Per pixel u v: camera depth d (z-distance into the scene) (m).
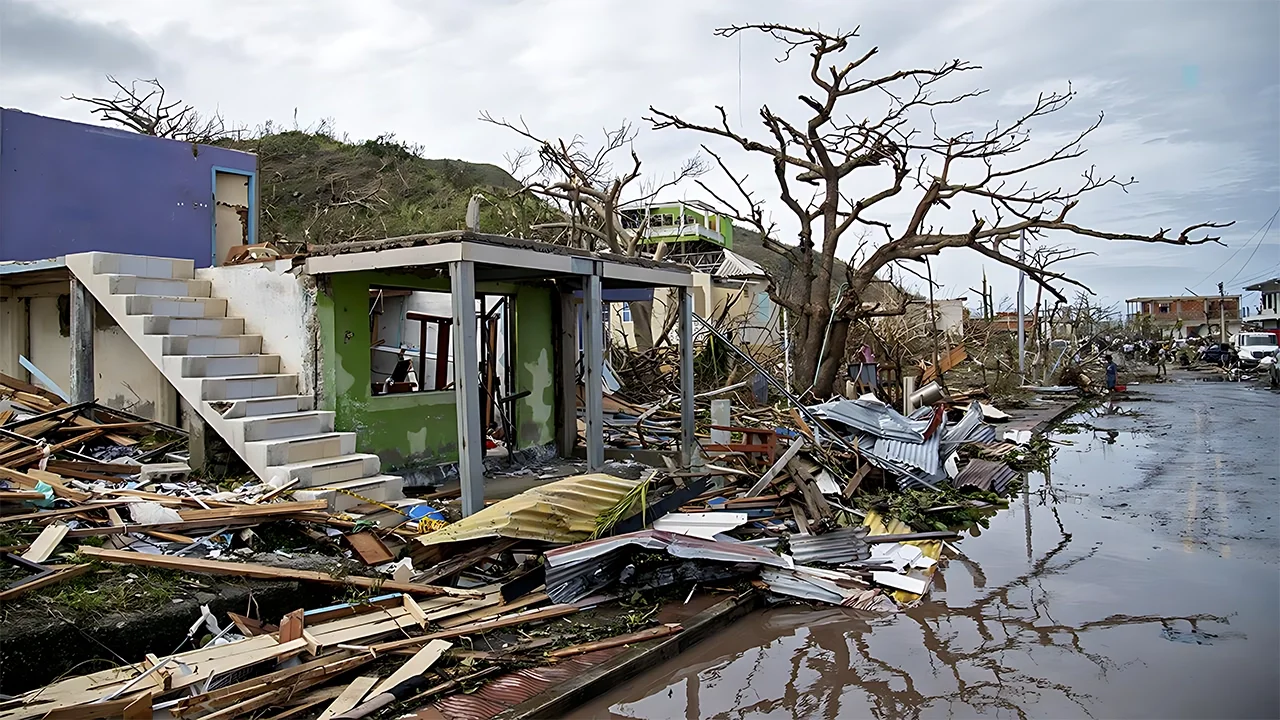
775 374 21.97
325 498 8.78
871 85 20.48
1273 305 74.94
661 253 22.08
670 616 7.23
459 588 7.34
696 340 23.20
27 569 5.93
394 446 11.36
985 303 38.03
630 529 8.27
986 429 16.50
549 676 5.86
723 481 11.30
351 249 9.91
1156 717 5.50
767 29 20.12
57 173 14.72
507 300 13.16
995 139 20.94
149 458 10.59
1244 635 6.99
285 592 6.39
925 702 5.79
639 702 5.82
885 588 8.41
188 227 16.55
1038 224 20.31
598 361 11.10
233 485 9.48
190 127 30.64
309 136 42.28
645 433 15.13
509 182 45.88
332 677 5.50
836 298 21.62
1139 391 34.06
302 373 10.92
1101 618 7.48
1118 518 11.52
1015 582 8.60
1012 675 6.25
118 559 6.12
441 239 9.09
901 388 21.33
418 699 5.37
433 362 14.77
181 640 5.71
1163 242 19.16
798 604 7.98
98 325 13.10
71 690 4.85
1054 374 33.28
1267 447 17.89
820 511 9.86
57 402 11.94
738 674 6.34
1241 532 10.59
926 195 21.56
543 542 7.68
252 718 4.98
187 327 10.96
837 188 21.56
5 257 14.02
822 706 5.75
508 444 13.09
